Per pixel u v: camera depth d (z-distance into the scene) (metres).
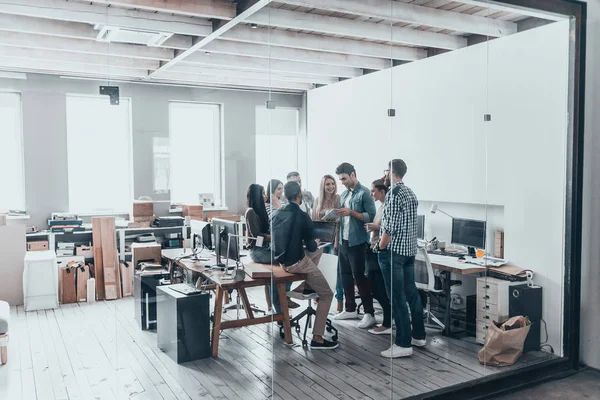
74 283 2.60
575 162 3.81
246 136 3.01
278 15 3.32
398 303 3.48
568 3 3.74
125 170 2.71
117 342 2.66
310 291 3.14
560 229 3.91
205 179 2.88
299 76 3.27
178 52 2.97
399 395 3.40
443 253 3.74
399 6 3.59
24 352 2.51
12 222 2.48
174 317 2.76
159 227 2.76
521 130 3.97
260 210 3.01
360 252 3.33
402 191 3.53
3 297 2.46
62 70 2.64
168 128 2.83
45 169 2.55
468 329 3.73
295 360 3.08
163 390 2.73
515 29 3.98
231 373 2.88
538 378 3.77
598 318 3.87
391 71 3.60
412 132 3.62
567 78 3.83
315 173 3.19
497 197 3.97
